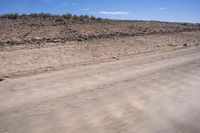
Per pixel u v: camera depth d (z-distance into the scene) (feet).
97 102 19.81
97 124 15.72
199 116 17.66
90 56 46.26
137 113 17.76
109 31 81.00
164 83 26.21
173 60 40.91
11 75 28.76
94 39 66.80
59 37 63.21
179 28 118.42
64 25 81.97
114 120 16.42
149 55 47.19
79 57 44.45
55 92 22.25
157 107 19.13
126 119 16.63
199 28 135.33
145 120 16.60
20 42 52.80
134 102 20.08
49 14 101.24
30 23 78.64
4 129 14.73
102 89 23.49
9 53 42.68
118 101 20.18
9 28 66.49
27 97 20.67
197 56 45.78
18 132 14.39
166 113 17.99
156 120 16.65
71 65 36.09
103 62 39.04
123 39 71.26
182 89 24.31
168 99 21.16
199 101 20.94
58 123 15.71
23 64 35.73
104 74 29.96
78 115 17.08
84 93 22.13
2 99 20.03
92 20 103.30
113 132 14.71
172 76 29.40
